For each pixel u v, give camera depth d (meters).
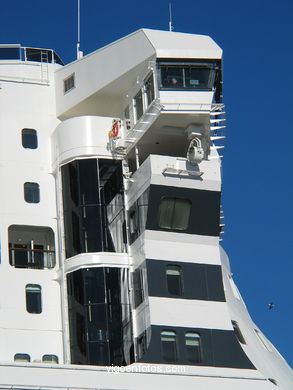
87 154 101.38
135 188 100.38
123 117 104.88
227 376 95.81
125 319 97.19
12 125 103.69
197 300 97.69
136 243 99.25
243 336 102.44
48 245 102.69
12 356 95.62
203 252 99.56
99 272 98.06
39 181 102.62
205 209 99.75
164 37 100.88
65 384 91.19
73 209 100.44
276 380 100.00
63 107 105.25
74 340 96.56
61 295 98.88
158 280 97.19
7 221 100.38
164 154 104.56
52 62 107.44
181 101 99.38
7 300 97.25
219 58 100.44
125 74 101.75
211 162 100.44
